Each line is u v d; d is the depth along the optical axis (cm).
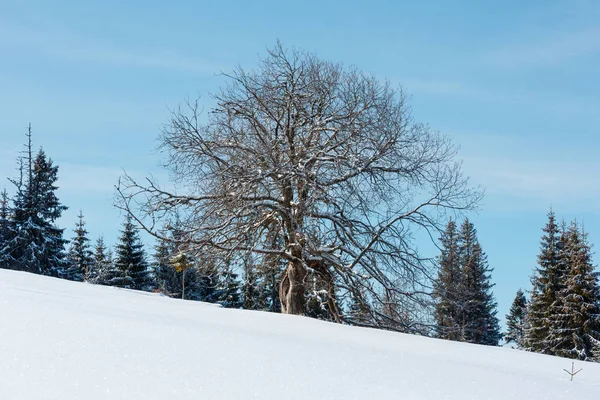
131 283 4541
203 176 1903
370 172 1888
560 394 634
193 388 455
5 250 4081
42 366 462
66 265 4391
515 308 5328
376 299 2020
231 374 514
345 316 2055
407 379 601
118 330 641
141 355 538
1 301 744
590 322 3759
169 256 2036
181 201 1958
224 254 1920
